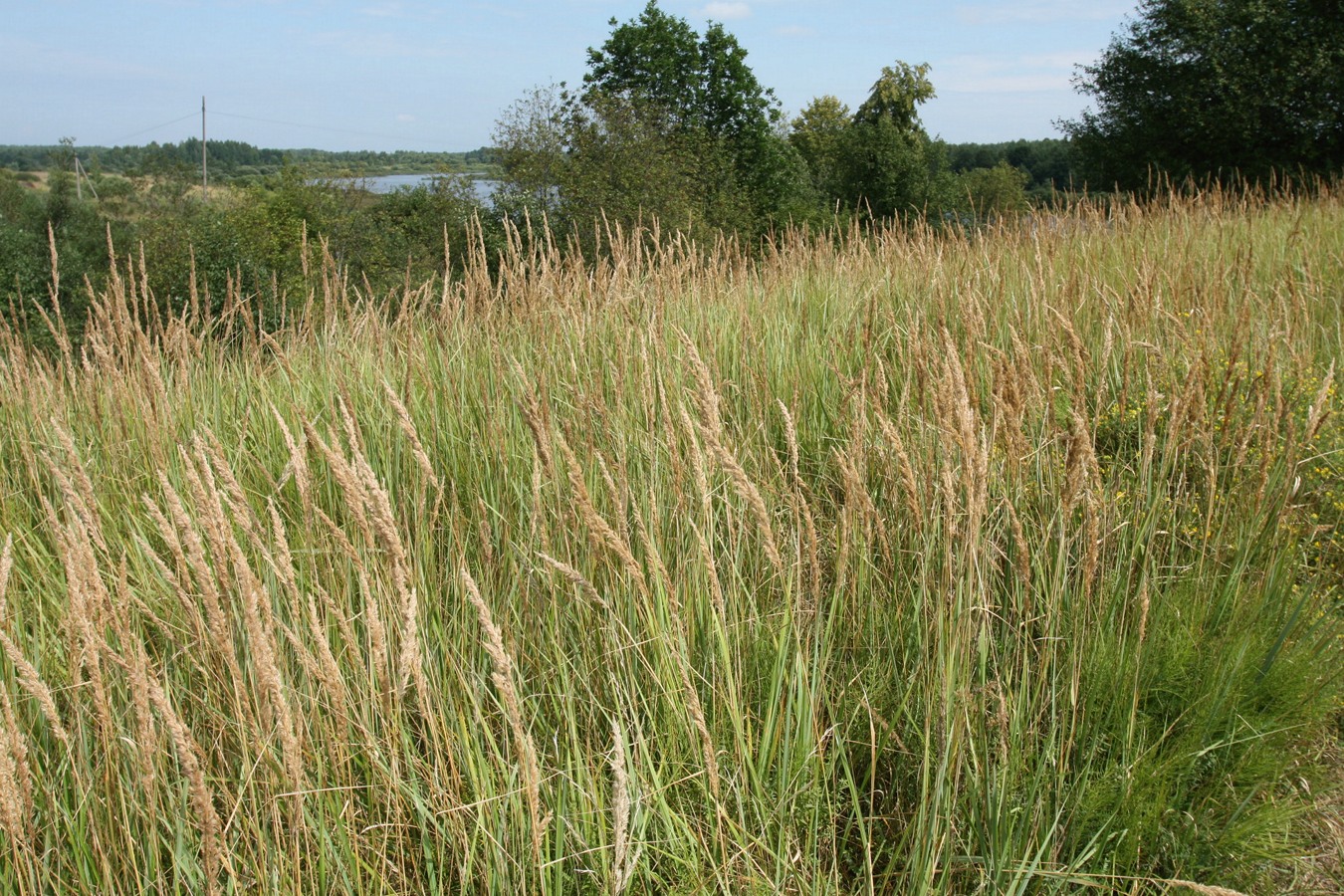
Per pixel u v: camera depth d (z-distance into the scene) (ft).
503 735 8.50
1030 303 17.47
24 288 65.57
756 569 10.75
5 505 12.42
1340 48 78.23
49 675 8.87
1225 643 9.99
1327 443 14.15
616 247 19.35
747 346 15.78
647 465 11.98
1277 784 9.32
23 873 6.91
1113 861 8.25
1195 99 83.71
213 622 7.02
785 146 119.14
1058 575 9.61
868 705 8.62
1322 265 25.02
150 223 73.92
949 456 9.16
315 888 7.07
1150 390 10.82
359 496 7.39
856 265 24.52
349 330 17.44
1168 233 27.32
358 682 8.14
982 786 8.44
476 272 17.92
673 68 107.55
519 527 11.07
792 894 7.74
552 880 7.55
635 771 8.13
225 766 8.18
